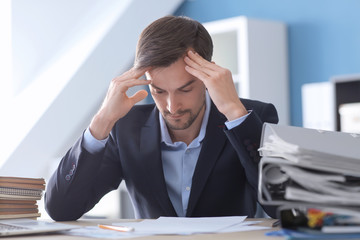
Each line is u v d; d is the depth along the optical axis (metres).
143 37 1.62
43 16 4.73
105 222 1.60
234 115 1.56
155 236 1.22
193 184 1.72
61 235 1.29
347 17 4.38
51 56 4.82
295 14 4.68
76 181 1.70
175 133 1.80
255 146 1.53
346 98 3.67
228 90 1.57
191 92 1.59
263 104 1.88
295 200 1.05
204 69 1.58
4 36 4.61
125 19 4.87
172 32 1.59
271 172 1.10
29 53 4.69
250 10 4.96
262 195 1.08
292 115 4.70
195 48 1.62
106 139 1.70
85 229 1.37
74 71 4.55
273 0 4.80
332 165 1.05
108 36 4.75
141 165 1.79
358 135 1.32
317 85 4.25
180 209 1.78
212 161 1.73
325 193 1.03
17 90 4.66
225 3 5.12
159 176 1.76
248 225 1.38
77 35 4.93
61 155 4.55
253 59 4.53
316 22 4.55
